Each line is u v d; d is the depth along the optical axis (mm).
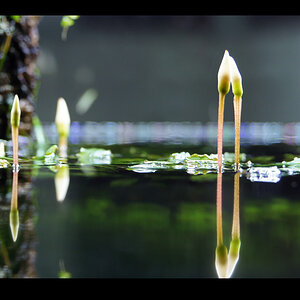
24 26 801
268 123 2312
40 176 632
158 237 542
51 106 2389
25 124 825
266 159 707
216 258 468
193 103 2480
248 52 2461
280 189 600
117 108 2449
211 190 599
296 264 449
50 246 507
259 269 438
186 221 556
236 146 652
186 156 713
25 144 789
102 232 545
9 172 645
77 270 430
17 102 637
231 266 444
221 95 622
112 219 558
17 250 491
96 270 430
